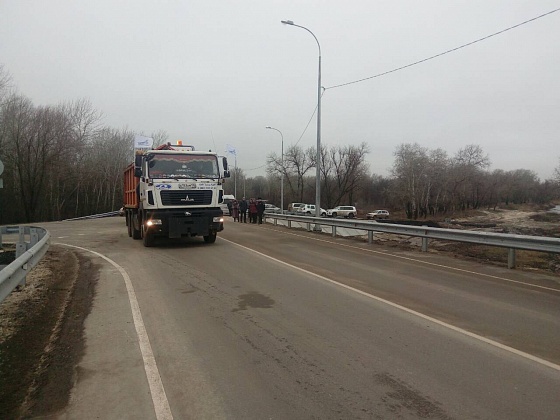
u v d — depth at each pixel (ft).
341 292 26.17
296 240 58.29
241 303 23.54
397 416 11.48
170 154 47.98
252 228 81.46
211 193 48.98
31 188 169.58
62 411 11.99
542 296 25.48
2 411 12.02
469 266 36.86
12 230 55.83
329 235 66.80
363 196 323.98
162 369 14.70
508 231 92.17
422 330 18.80
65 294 26.45
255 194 363.97
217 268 34.91
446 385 13.33
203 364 15.10
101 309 22.56
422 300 24.25
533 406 11.99
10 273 19.01
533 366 14.84
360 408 11.94
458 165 257.75
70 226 92.12
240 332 18.57
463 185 256.93
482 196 291.58
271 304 23.29
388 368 14.67
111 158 227.40
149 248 48.60
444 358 15.57
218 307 22.71
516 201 369.91
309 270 33.96
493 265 37.65
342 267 35.58
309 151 258.78
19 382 13.87
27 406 12.28
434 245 51.62
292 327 19.24
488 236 37.81
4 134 159.74
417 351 16.26
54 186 190.90
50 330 19.25
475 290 27.02
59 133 173.37
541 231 90.99
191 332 18.62
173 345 17.02
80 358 15.78
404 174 245.04
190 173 48.47
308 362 15.23
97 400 12.57
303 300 24.17
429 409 11.84
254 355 15.92
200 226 48.14
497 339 17.66
